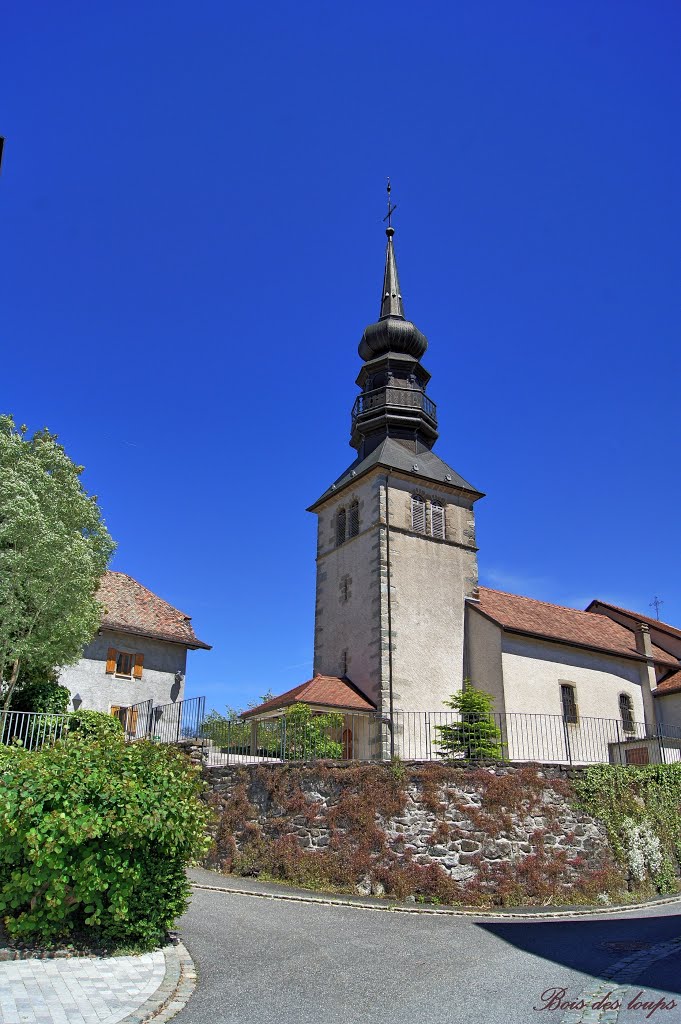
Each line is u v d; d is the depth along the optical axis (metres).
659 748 28.59
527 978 10.42
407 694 30.06
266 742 20.88
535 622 34.31
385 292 38.78
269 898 15.47
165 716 24.52
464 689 29.69
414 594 31.94
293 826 17.55
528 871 16.89
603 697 33.81
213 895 15.52
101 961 9.87
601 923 14.73
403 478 33.53
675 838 19.98
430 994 9.63
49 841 9.49
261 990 9.52
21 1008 8.12
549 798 17.95
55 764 10.38
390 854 16.62
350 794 17.39
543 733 30.39
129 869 10.22
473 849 16.81
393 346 37.06
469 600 33.38
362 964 10.91
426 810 17.06
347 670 31.78
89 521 26.22
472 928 13.84
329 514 36.03
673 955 11.79
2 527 22.92
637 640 36.84
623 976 10.55
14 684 22.94
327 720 21.88
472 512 35.59
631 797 19.31
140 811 10.18
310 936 12.43
